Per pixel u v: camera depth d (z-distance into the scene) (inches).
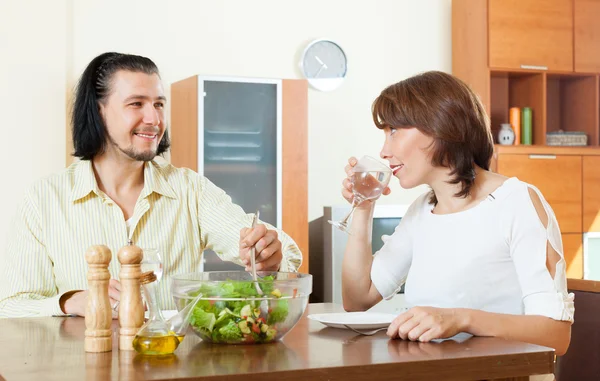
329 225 165.3
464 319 58.7
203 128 155.7
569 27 191.2
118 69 85.8
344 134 184.5
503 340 57.2
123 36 166.2
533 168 184.4
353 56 185.6
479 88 185.6
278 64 179.0
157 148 93.0
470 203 70.9
